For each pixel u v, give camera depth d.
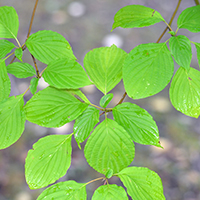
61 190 0.84
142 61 0.85
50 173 0.84
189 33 3.35
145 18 0.89
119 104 0.85
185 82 0.86
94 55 0.87
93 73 0.87
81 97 0.85
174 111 2.80
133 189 0.83
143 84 0.84
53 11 3.84
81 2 4.03
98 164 0.84
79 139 0.84
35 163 0.84
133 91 0.84
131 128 0.84
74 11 3.86
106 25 3.66
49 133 2.51
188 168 2.38
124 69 0.85
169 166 2.38
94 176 2.25
